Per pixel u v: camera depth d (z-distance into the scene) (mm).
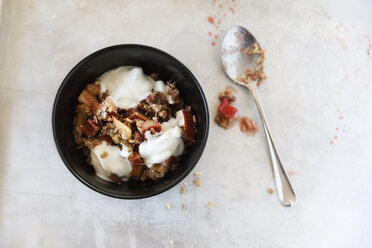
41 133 393
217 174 404
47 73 398
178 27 413
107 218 391
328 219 418
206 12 417
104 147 351
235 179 406
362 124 433
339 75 433
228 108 400
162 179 361
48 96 397
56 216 389
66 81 343
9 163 389
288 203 409
